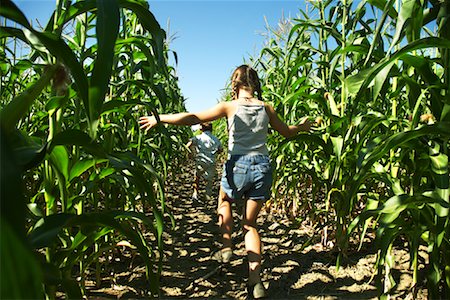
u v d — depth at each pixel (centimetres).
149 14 137
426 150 185
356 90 152
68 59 95
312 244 362
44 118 231
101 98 93
